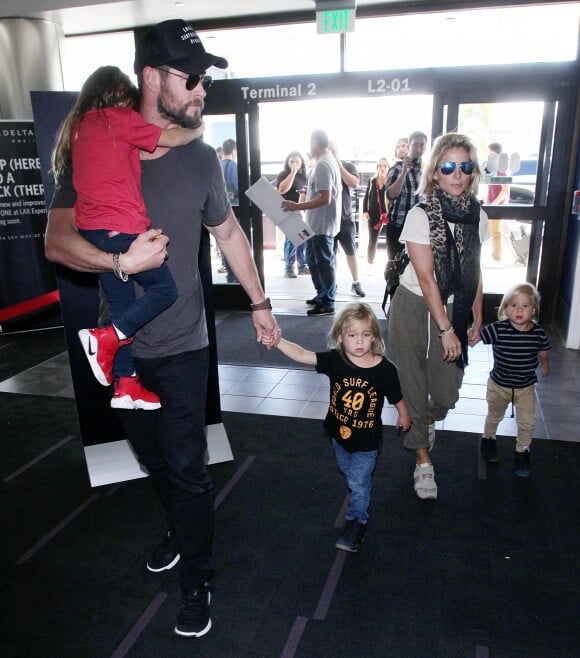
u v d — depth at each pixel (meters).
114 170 1.47
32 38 5.09
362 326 2.12
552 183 4.95
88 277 2.70
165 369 1.72
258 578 2.15
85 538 2.43
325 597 2.05
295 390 3.95
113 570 2.23
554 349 4.54
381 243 8.63
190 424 1.74
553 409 3.49
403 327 2.49
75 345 2.76
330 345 2.24
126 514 2.60
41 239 5.38
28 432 3.42
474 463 2.92
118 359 1.74
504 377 2.70
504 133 5.03
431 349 2.51
